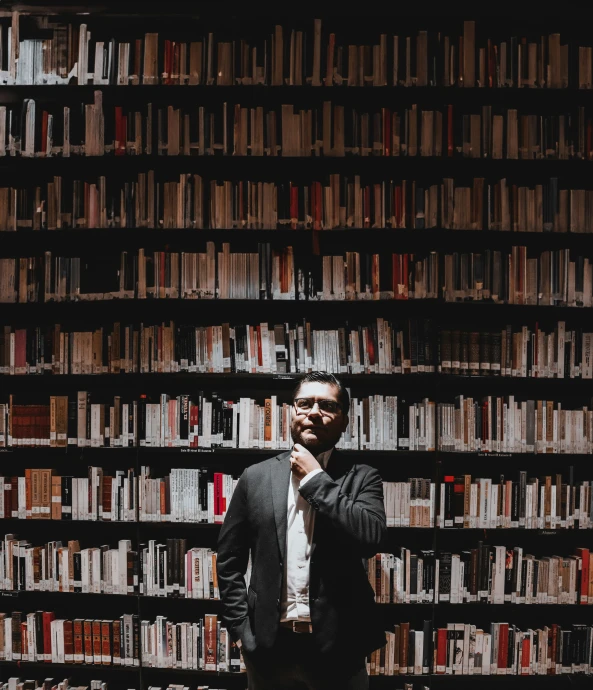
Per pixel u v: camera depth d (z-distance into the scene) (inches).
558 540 121.9
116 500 113.7
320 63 115.3
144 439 114.0
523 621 119.3
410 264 114.2
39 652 113.2
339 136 115.3
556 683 118.6
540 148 115.6
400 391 124.3
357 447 111.7
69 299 116.5
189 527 115.6
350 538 70.9
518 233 115.5
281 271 115.0
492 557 111.4
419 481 112.0
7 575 114.8
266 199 115.6
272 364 113.7
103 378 118.2
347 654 72.9
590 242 120.2
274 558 75.5
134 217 116.0
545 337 115.4
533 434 112.8
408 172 121.6
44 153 116.8
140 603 112.6
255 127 116.0
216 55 116.2
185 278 115.2
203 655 110.3
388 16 122.3
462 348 114.0
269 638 72.7
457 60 115.9
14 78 118.2
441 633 109.9
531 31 124.9
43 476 115.6
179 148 115.8
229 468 125.0
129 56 116.9
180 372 114.3
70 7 122.7
